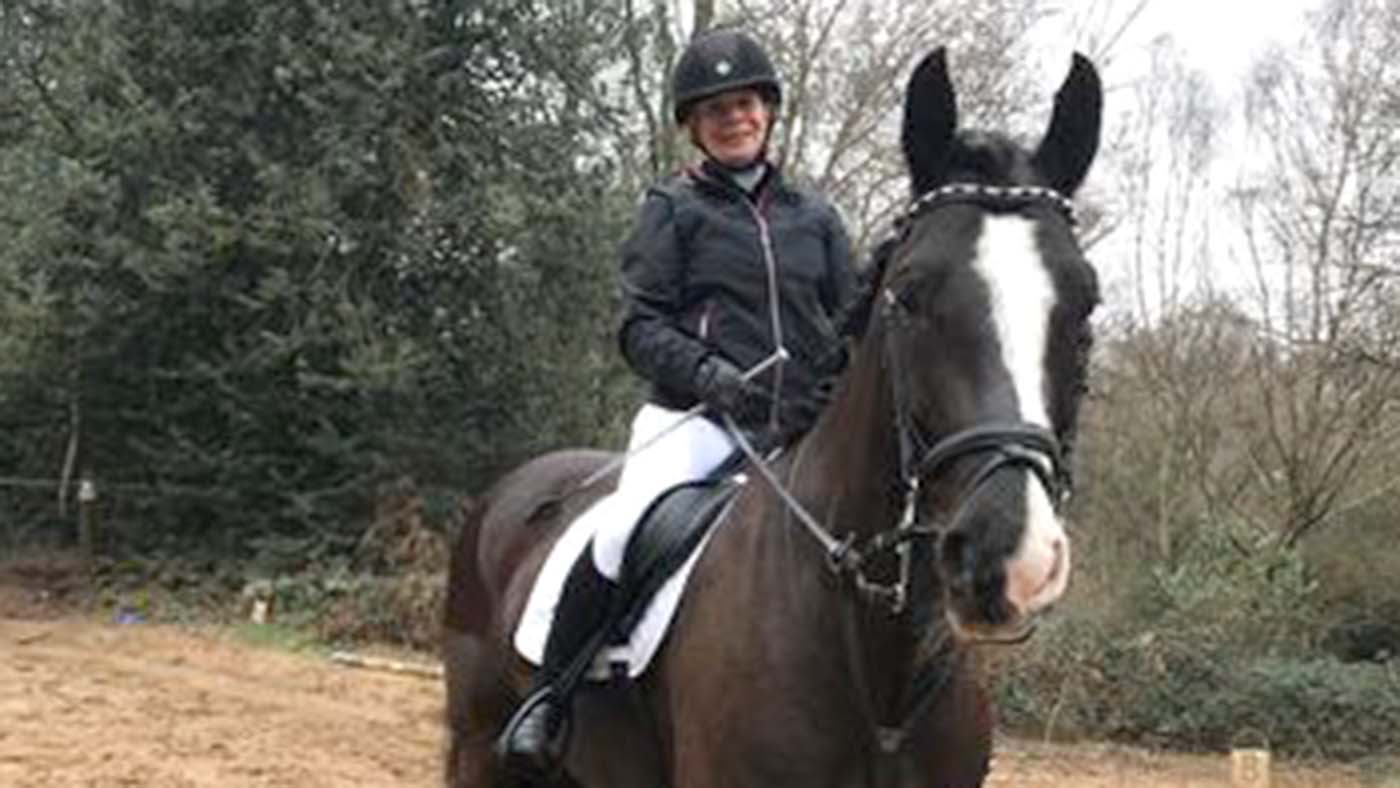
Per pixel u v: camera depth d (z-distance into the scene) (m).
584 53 18.88
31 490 20.11
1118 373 22.58
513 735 4.56
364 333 17.75
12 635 15.78
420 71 18.16
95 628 16.48
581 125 19.02
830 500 3.81
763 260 4.49
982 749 3.98
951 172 3.51
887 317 3.52
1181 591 17.45
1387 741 15.96
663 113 19.81
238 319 18.41
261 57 18.25
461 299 18.75
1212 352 22.23
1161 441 21.83
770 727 3.78
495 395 18.77
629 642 4.29
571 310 18.69
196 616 17.38
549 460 5.59
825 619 3.77
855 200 20.28
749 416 4.43
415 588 16.69
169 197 17.95
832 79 20.39
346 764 10.84
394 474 18.14
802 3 20.25
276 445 18.64
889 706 3.72
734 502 4.19
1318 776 15.05
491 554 5.31
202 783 9.98
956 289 3.31
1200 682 16.05
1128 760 14.72
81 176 17.72
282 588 17.50
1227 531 19.25
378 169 18.22
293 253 17.91
